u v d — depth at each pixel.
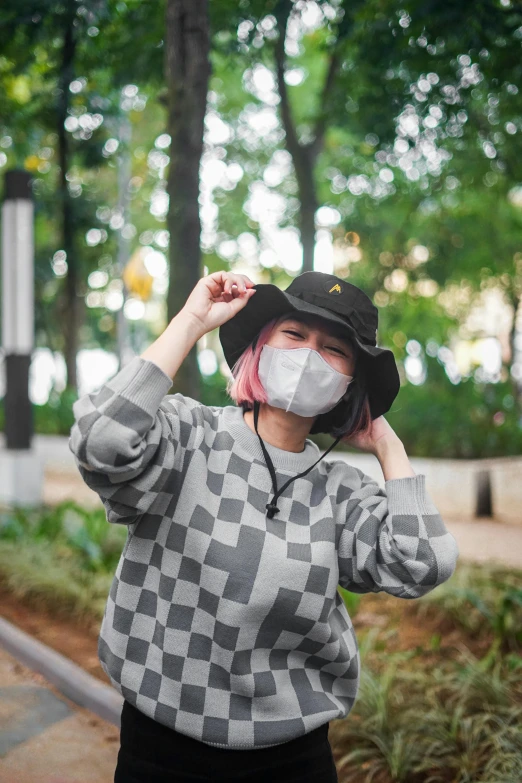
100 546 5.97
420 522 1.51
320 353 1.54
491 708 3.06
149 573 1.46
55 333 21.11
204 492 1.46
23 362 8.97
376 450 1.64
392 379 1.58
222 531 1.43
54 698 3.67
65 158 11.68
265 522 1.46
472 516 9.09
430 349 18.30
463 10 5.66
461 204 15.48
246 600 1.40
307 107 15.47
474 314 23.08
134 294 17.59
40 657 4.04
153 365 1.36
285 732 1.42
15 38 7.89
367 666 3.62
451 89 6.95
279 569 1.41
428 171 12.45
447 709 3.14
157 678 1.43
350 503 1.56
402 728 2.94
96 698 3.50
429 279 17.05
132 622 1.45
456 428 10.69
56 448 13.02
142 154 17.83
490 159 10.44
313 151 10.00
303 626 1.44
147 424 1.33
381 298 18.42
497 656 3.65
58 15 7.38
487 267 17.17
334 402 1.56
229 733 1.40
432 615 4.52
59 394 15.82
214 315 1.48
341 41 7.05
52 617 4.91
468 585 4.95
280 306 1.55
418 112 7.36
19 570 5.52
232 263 18.73
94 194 13.57
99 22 7.71
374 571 1.52
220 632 1.40
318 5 7.29
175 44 5.12
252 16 7.77
